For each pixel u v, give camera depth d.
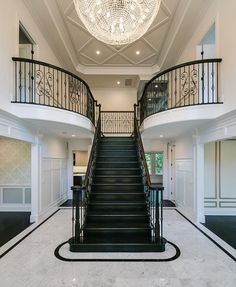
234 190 6.14
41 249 3.77
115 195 4.91
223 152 6.19
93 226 4.12
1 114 3.71
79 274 2.99
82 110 6.17
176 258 3.46
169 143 8.38
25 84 4.36
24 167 6.55
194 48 5.24
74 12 5.15
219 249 3.80
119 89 9.62
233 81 3.56
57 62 6.64
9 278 2.90
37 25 5.12
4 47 3.76
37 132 5.57
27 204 6.53
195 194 5.52
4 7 3.75
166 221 5.48
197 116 4.16
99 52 6.95
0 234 4.54
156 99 6.34
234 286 2.74
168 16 5.30
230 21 3.64
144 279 2.88
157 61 7.51
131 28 3.35
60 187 7.80
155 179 10.25
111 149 6.82
